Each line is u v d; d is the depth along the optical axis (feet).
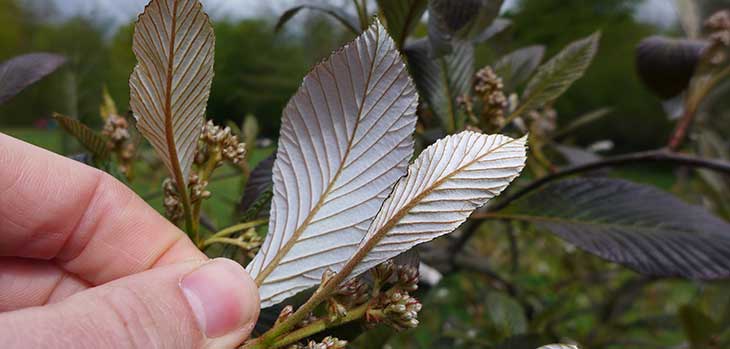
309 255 0.35
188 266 0.40
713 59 0.71
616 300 1.11
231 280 0.36
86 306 0.38
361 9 0.59
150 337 0.37
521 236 1.50
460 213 0.32
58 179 0.47
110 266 0.49
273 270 0.36
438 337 1.04
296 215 0.36
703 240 0.53
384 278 0.36
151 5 0.31
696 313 0.90
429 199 0.32
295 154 0.36
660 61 0.72
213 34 0.33
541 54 0.75
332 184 0.35
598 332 1.12
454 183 0.32
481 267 1.05
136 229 0.49
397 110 0.34
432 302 1.14
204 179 0.45
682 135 0.74
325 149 0.35
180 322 0.37
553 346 0.31
